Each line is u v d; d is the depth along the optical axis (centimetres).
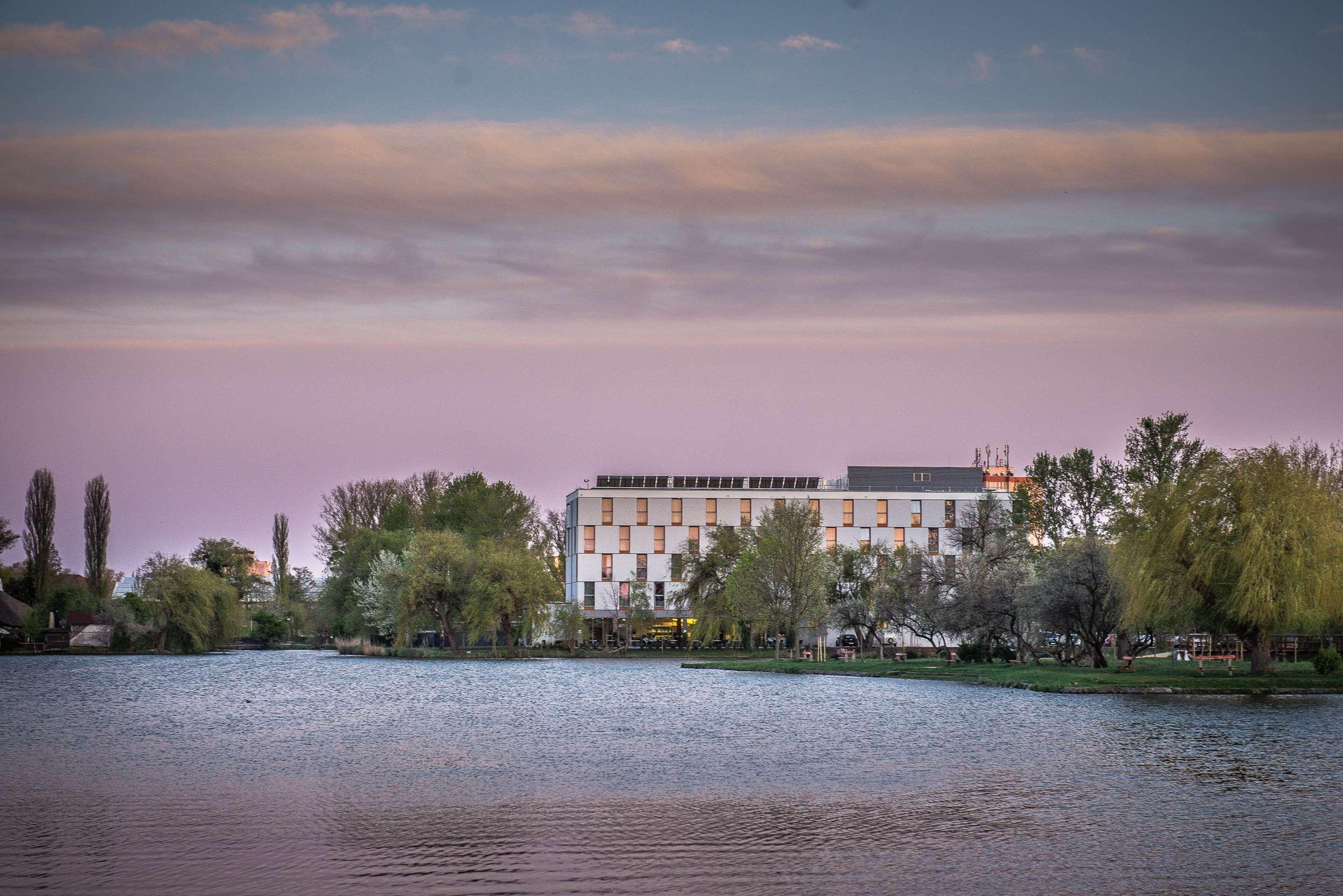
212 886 2680
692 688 8300
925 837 3134
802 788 3862
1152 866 2836
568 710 6650
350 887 2670
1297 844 3033
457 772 4241
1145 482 11612
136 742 5191
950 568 10000
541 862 2888
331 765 4444
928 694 7425
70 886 2686
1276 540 7012
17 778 4156
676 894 2611
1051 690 7212
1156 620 7506
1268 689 6950
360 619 14838
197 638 14512
